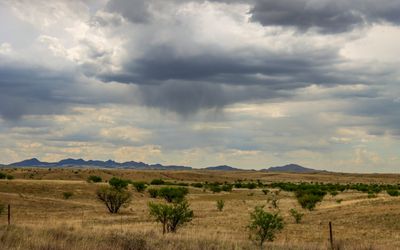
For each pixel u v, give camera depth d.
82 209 67.19
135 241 20.66
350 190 136.50
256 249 23.27
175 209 38.38
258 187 160.75
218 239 24.89
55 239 19.83
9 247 17.08
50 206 67.38
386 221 46.09
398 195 83.25
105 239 20.98
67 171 194.25
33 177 162.00
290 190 133.00
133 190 104.75
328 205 69.19
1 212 51.22
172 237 24.45
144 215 57.38
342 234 38.47
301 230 41.22
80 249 18.09
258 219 29.98
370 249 25.80
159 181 147.75
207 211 64.56
